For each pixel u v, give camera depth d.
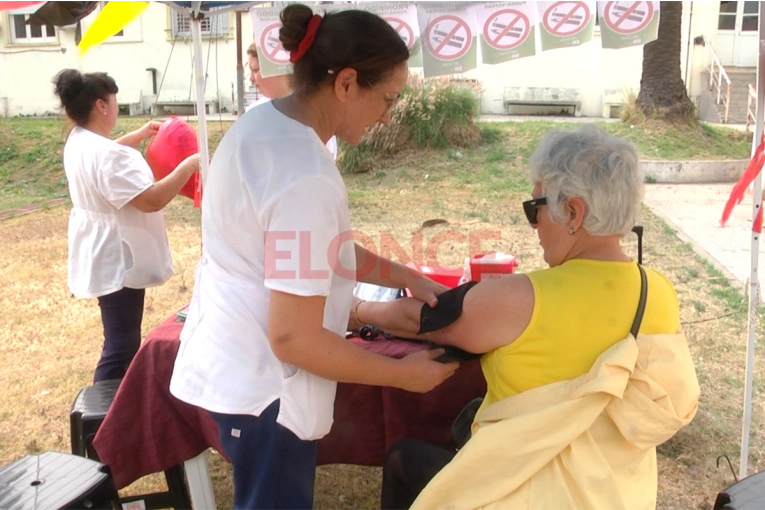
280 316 1.42
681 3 11.31
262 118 1.52
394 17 2.62
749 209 8.30
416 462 1.83
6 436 3.55
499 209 8.08
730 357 4.20
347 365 1.49
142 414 2.21
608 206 1.46
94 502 1.74
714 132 11.91
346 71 1.46
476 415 1.62
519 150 10.88
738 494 1.63
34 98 16.39
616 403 1.46
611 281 1.50
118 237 3.04
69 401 3.92
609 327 1.47
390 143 10.56
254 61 3.34
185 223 8.13
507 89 14.92
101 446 2.19
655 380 1.47
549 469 1.46
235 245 1.53
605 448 1.48
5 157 11.75
